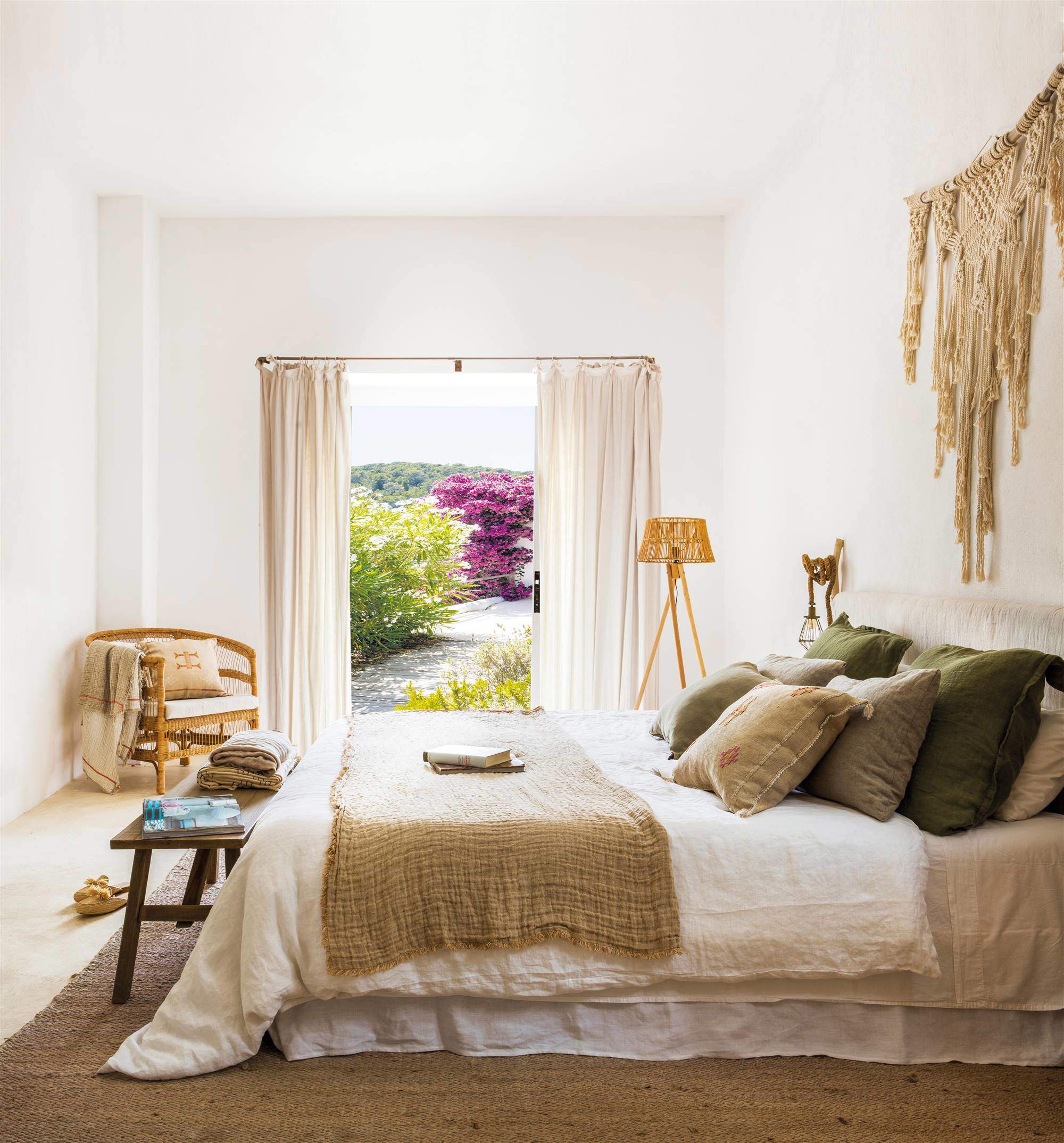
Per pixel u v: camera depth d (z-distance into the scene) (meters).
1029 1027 2.07
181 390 5.06
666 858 2.04
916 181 3.06
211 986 2.01
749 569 4.80
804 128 4.05
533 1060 2.03
